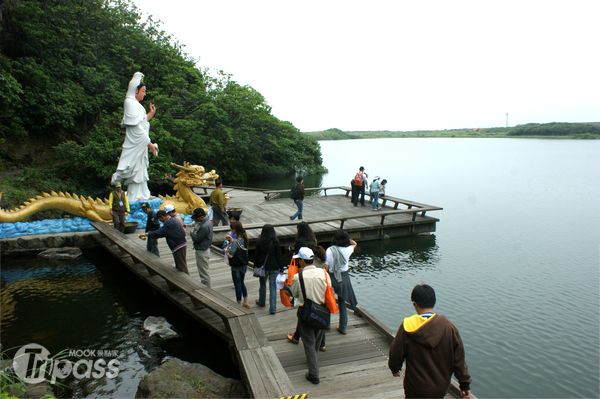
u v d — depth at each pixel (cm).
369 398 513
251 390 500
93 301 959
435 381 343
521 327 891
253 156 3328
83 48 2184
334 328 691
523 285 1138
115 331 818
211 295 716
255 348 572
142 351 743
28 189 1748
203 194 2195
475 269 1273
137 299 970
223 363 708
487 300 1035
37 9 1945
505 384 689
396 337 363
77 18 2220
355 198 1905
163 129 2186
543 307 995
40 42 2009
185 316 873
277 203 1961
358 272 1243
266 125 3300
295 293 536
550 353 786
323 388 532
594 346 810
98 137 1973
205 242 795
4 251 1245
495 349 800
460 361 348
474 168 4644
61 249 1265
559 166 4816
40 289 1027
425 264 1320
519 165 4981
